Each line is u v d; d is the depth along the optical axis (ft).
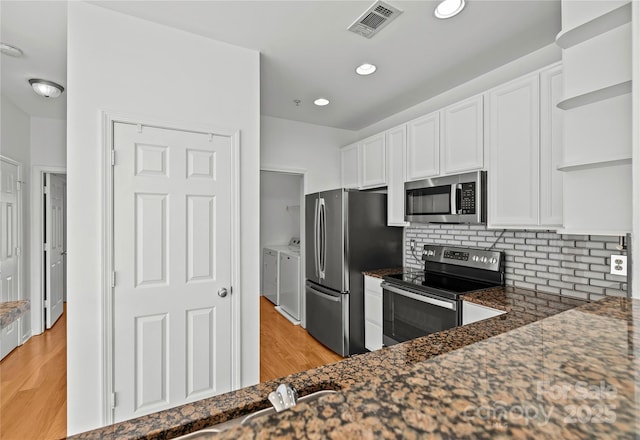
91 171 5.59
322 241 11.03
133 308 5.91
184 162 6.42
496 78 8.10
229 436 1.11
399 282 8.64
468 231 9.00
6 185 9.66
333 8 5.82
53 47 7.02
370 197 10.52
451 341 3.89
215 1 5.59
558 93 5.99
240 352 6.89
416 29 6.42
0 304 4.51
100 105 5.67
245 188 7.06
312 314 11.69
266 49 7.17
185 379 6.35
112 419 5.68
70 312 5.40
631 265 3.92
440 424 1.18
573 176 4.81
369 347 10.03
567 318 2.76
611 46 4.30
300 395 2.77
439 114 8.54
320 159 12.81
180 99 6.39
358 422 1.19
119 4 5.64
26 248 11.20
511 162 6.79
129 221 5.90
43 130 11.62
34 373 8.86
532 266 7.43
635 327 2.48
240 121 7.01
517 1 5.57
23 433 6.39
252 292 7.11
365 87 9.23
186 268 6.41
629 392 1.45
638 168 3.76
